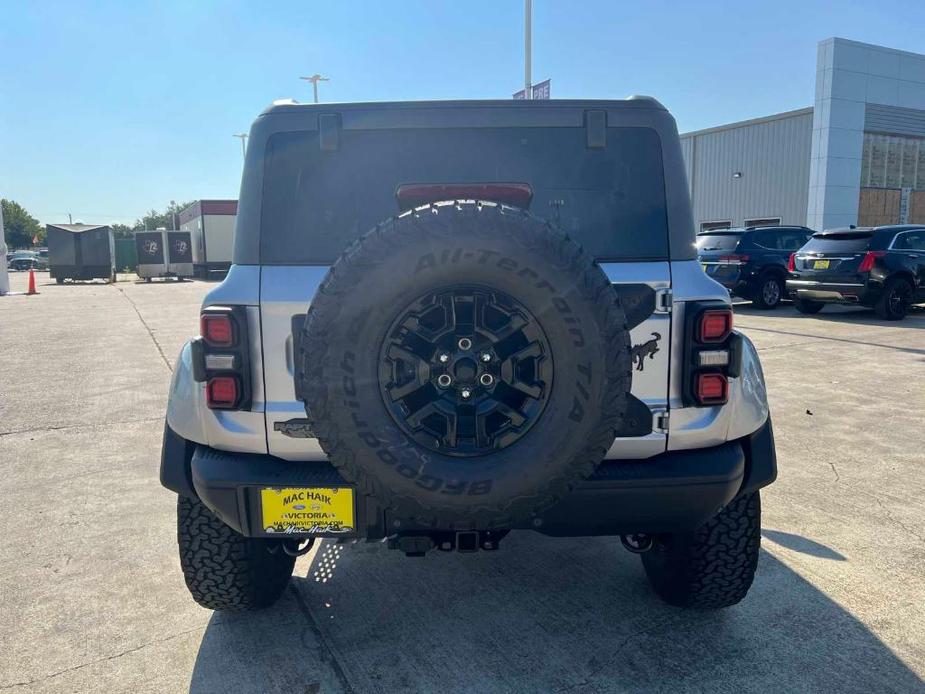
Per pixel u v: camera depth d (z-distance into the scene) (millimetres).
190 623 2896
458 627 2848
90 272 31453
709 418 2324
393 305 1919
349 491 2207
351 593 3139
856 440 5223
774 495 4160
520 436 1958
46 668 2586
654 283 2293
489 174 2438
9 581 3256
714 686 2445
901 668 2529
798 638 2723
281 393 2281
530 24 13070
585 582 3211
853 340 9719
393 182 2418
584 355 1912
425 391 2027
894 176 25672
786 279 13539
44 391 7453
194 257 37375
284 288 2264
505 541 3664
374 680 2506
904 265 11523
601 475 2215
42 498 4328
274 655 2662
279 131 2402
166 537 3752
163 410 6605
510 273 1896
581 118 2418
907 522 3771
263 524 2256
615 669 2549
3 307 17984
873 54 23891
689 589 2760
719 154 27562
